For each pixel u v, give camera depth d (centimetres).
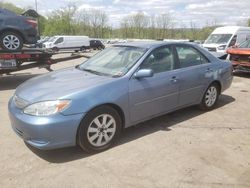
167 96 502
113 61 497
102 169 373
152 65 483
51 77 473
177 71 520
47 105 377
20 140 460
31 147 434
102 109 412
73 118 383
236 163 388
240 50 1073
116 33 7706
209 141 459
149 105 474
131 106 447
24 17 949
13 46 930
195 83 555
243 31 1659
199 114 592
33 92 409
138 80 454
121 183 342
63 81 440
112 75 455
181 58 539
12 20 915
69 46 3300
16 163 388
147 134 484
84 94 395
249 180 347
